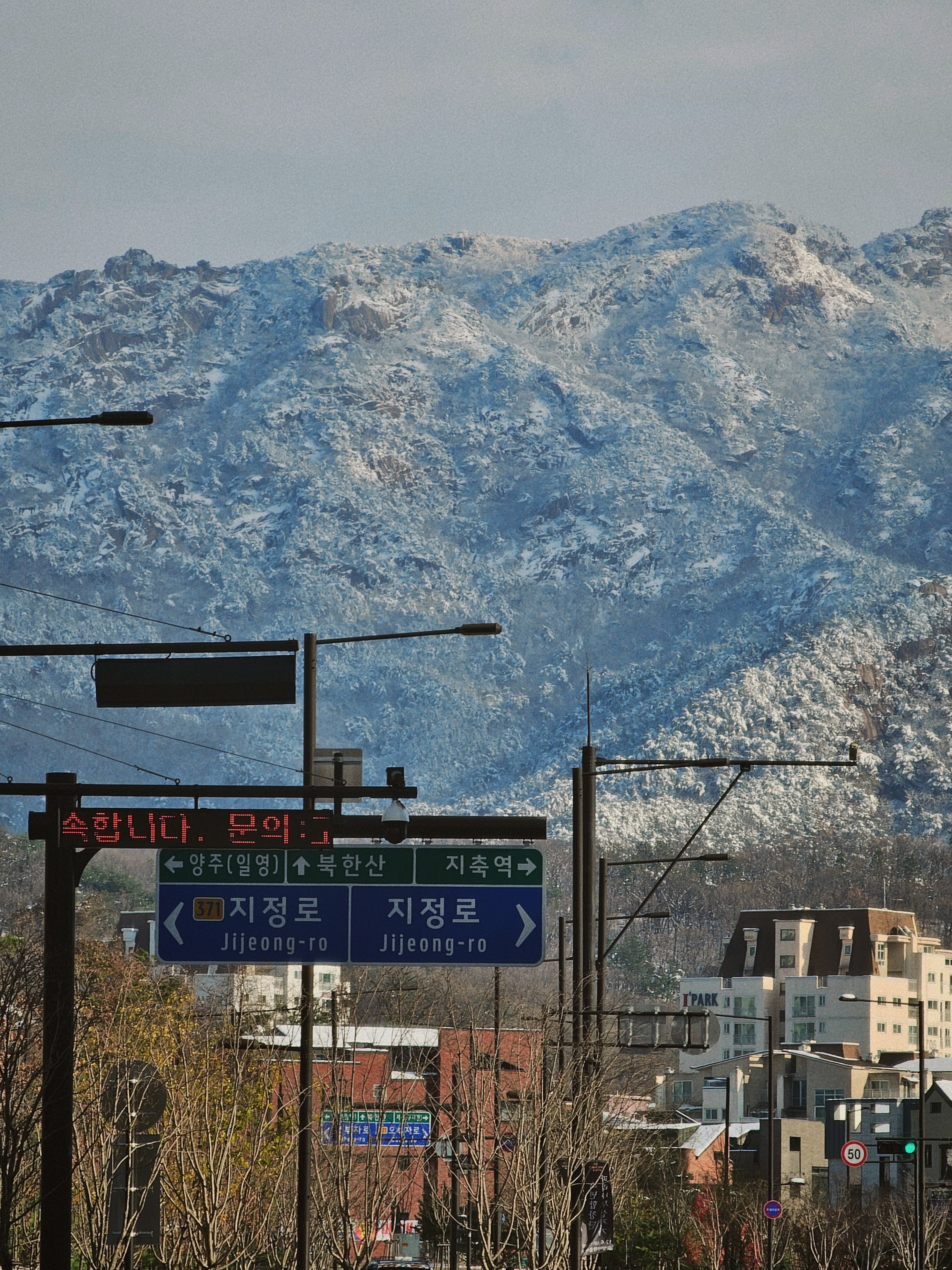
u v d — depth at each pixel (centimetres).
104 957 19262
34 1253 12081
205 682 8625
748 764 12656
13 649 8606
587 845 13175
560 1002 14300
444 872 9888
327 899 9888
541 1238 12862
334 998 15200
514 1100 14962
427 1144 16038
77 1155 10738
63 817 8769
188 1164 11675
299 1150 11500
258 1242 12394
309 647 10688
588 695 13188
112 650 8594
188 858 9925
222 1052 14275
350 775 10469
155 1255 12294
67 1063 8638
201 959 9844
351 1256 13438
